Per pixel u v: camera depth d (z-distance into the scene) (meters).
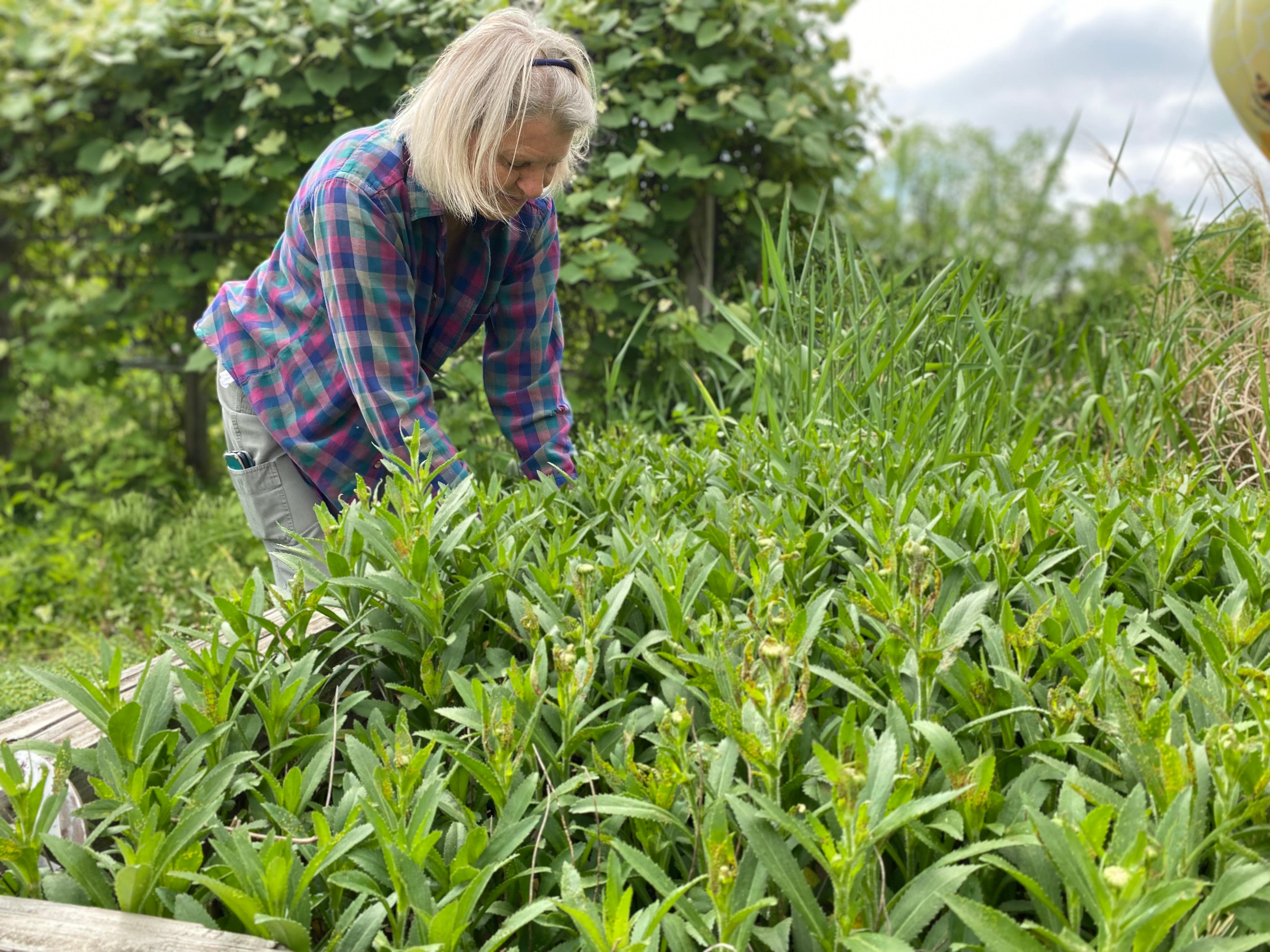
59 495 4.60
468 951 0.88
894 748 0.84
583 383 3.96
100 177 4.81
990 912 0.73
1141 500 1.60
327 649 1.32
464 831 0.96
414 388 1.84
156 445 4.93
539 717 1.08
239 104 4.41
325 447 1.98
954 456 1.93
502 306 2.10
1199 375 2.38
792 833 0.81
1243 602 1.04
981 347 2.40
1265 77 2.37
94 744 1.16
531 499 1.75
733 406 3.46
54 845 0.90
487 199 1.74
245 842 0.84
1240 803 0.84
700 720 1.12
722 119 3.85
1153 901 0.68
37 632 3.55
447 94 1.63
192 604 3.38
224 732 1.07
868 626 1.25
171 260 4.64
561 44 1.70
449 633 1.29
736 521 1.43
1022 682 1.01
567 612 1.32
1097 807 0.78
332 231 1.73
